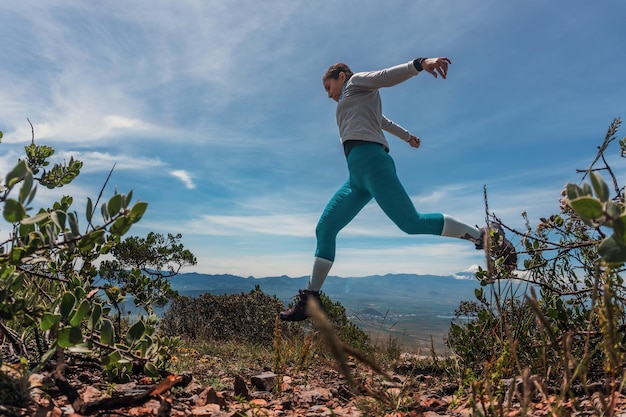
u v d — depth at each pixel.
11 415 1.32
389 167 3.95
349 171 4.23
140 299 3.12
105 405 1.37
